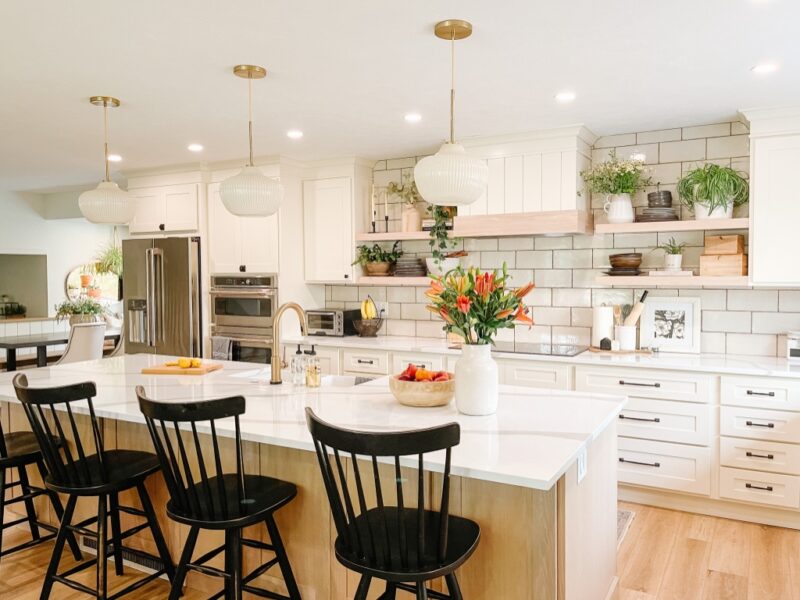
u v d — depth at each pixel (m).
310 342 4.75
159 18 2.24
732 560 2.95
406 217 4.82
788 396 3.24
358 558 1.69
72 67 2.77
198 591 2.63
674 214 3.89
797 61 2.72
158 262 5.31
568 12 2.21
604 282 3.96
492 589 1.89
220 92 3.15
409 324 5.06
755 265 3.51
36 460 2.73
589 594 2.13
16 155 4.87
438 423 2.18
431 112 3.57
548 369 3.88
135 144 4.43
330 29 2.35
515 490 1.84
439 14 2.23
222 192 2.90
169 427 2.66
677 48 2.56
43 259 8.02
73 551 2.91
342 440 1.62
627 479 3.69
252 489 2.20
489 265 4.71
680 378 3.52
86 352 5.73
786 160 3.40
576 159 3.96
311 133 4.11
